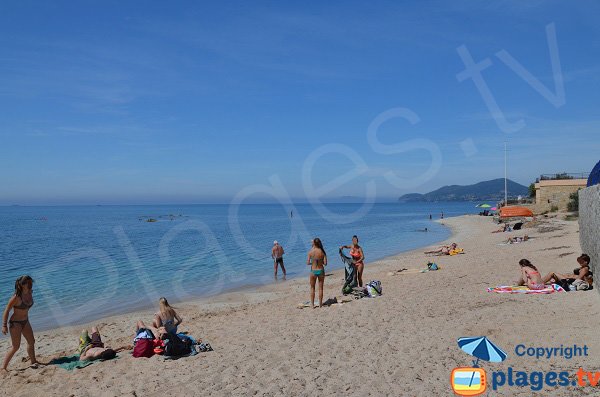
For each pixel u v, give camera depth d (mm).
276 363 7117
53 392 6629
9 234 49656
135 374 7121
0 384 7082
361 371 6473
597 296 9453
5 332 7664
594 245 10562
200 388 6270
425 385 5816
